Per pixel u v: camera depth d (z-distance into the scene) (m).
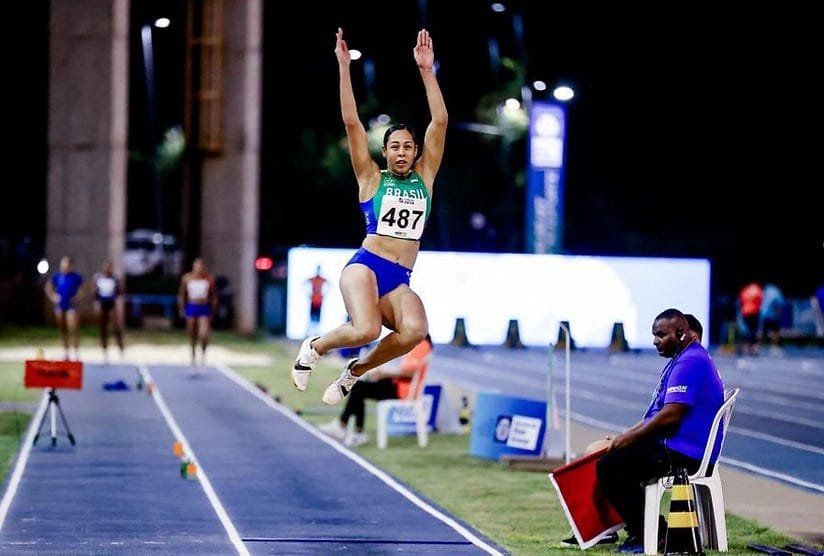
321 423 55.06
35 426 51.28
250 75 113.62
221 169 114.50
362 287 23.66
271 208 177.50
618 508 28.52
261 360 89.50
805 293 155.00
